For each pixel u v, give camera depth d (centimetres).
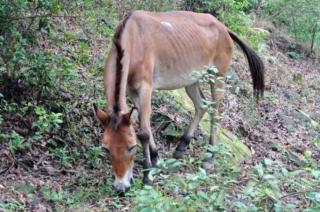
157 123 877
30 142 727
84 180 689
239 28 1337
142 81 722
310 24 1560
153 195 501
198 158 802
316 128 1120
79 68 910
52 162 721
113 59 687
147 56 725
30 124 757
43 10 862
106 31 1043
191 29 801
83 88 855
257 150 947
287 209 550
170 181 563
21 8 802
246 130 997
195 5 1325
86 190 662
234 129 982
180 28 784
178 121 898
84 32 1012
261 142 981
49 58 800
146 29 731
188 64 793
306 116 1145
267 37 1516
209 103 716
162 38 751
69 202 632
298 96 1255
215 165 673
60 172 706
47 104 788
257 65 903
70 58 923
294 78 1345
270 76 1291
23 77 786
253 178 554
